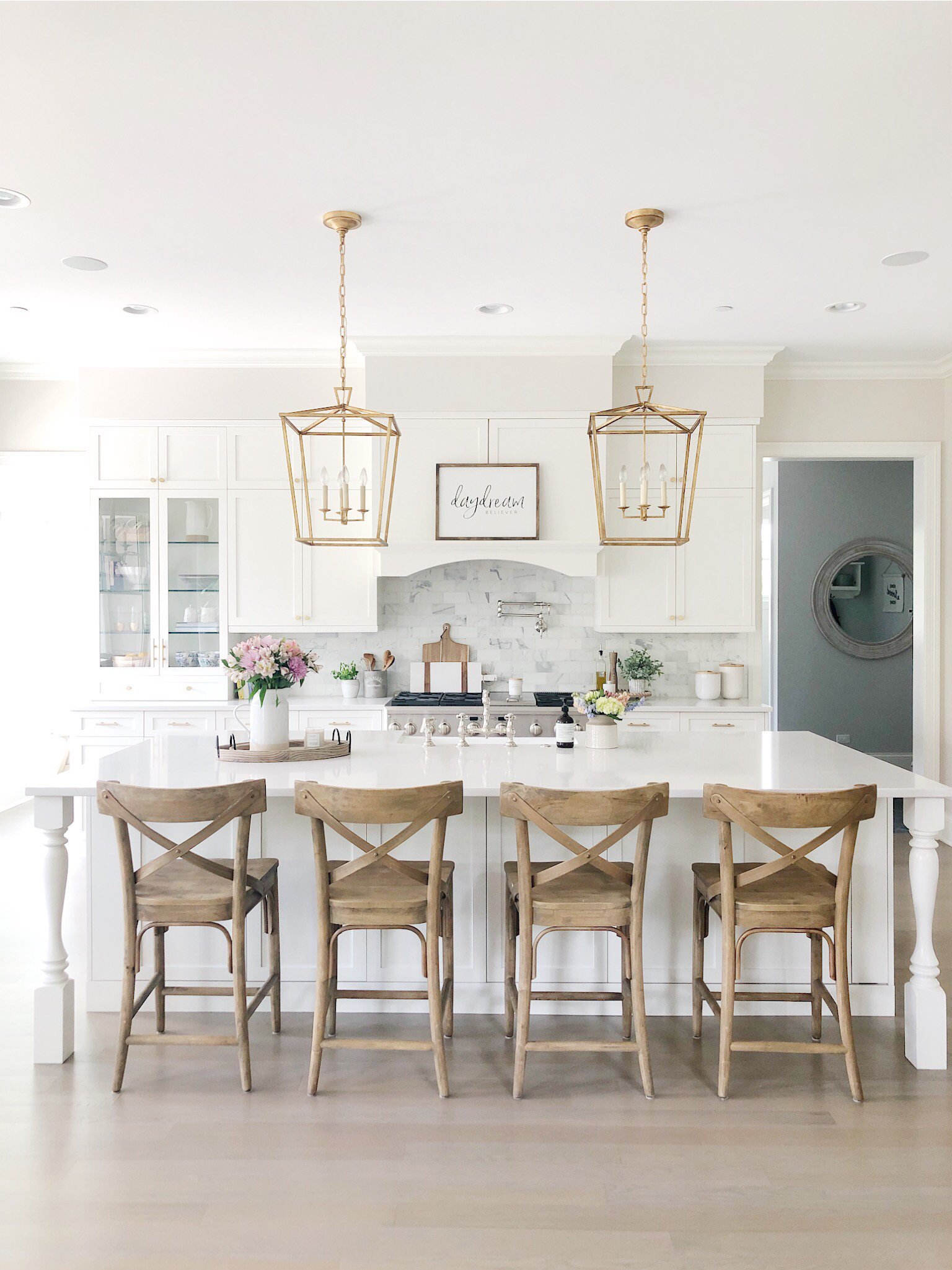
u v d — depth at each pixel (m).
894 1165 2.35
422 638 5.88
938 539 5.63
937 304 4.50
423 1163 2.35
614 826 3.22
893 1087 2.75
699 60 2.44
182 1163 2.35
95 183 3.18
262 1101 2.66
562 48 2.38
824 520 7.72
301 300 4.45
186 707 5.43
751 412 5.36
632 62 2.44
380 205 3.35
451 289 4.28
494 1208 2.17
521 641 5.86
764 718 5.31
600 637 5.84
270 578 5.52
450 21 2.26
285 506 5.49
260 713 3.38
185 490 5.50
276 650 3.38
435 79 2.52
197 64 2.45
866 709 7.75
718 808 2.65
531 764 3.26
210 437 5.50
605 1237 2.07
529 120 2.74
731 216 3.43
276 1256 2.01
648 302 4.48
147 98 2.62
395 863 2.64
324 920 2.69
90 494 5.52
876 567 7.75
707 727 5.34
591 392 5.24
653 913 3.26
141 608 5.57
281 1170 2.32
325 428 5.44
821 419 5.66
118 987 3.28
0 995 3.38
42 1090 2.72
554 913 2.68
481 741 4.16
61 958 2.94
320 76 2.51
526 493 5.27
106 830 3.26
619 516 5.34
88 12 2.22
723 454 5.38
